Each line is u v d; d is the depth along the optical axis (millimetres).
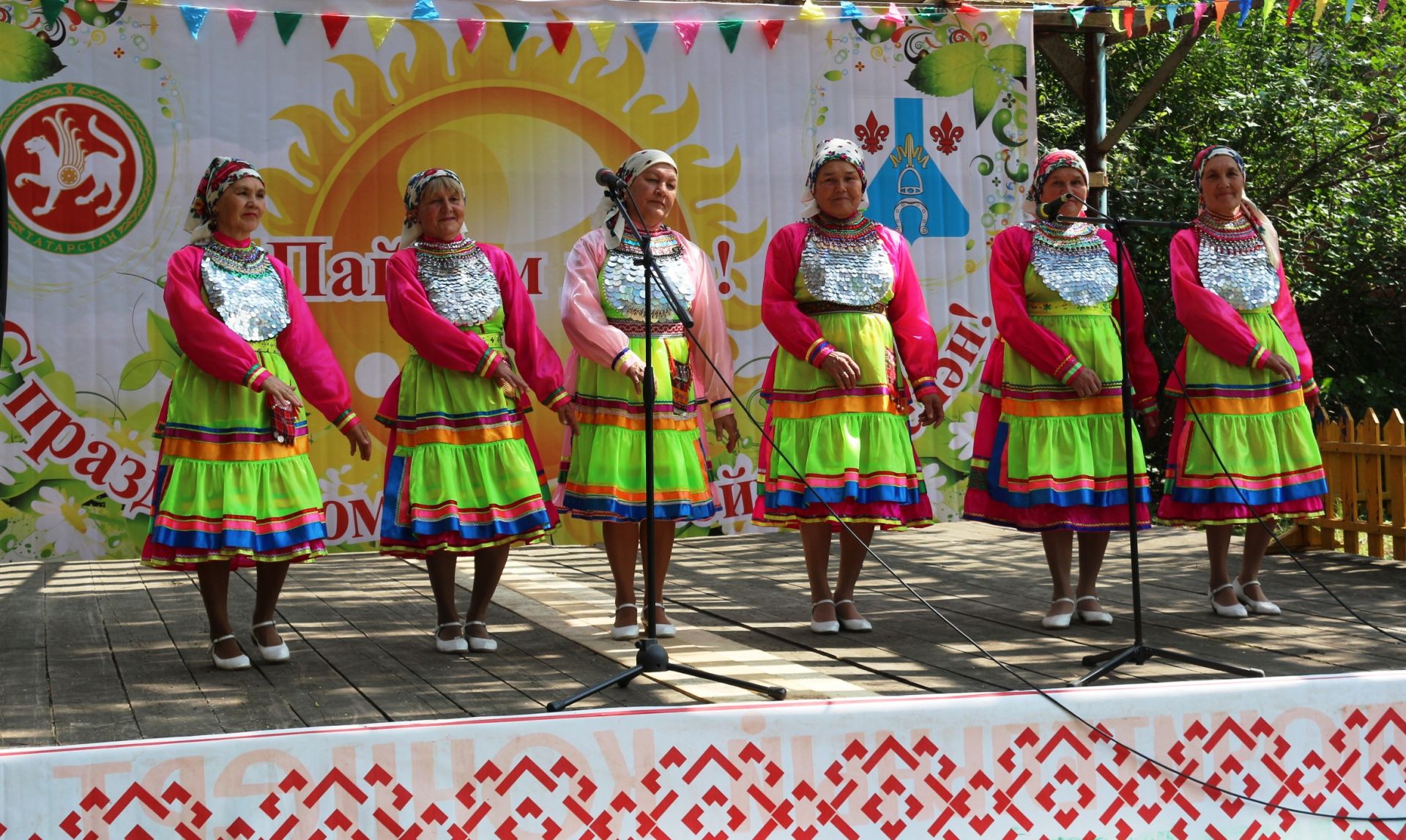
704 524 6371
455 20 6082
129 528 5887
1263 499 4324
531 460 4062
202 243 3832
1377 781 3029
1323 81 13211
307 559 3812
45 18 5734
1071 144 12688
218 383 3752
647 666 3486
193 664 3809
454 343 3898
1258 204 12672
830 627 4156
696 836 2781
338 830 2666
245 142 5941
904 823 2840
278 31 5949
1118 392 4223
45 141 5758
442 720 2742
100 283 5832
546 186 6219
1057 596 4250
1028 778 2887
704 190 6332
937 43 6484
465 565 5805
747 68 6348
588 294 4098
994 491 4285
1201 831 2957
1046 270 4227
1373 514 5625
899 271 4289
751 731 2789
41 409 5781
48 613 4668
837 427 4137
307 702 3326
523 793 2727
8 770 2553
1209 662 3430
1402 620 4234
